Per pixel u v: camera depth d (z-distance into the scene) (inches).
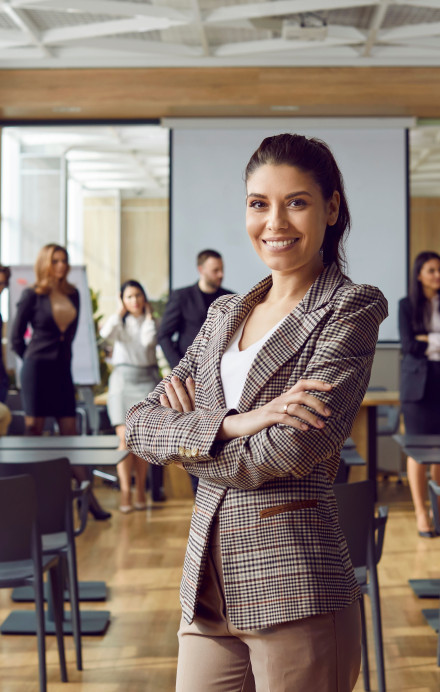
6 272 274.7
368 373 53.2
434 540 223.9
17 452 162.1
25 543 124.2
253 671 52.9
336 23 297.4
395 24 297.7
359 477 270.7
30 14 284.4
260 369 53.1
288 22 269.4
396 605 173.0
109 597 179.2
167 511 264.4
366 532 124.9
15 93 316.5
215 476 51.5
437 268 217.5
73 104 316.5
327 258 58.7
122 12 263.9
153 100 315.6
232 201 337.1
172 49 307.1
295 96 313.7
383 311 54.1
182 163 337.4
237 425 50.7
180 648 57.2
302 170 53.9
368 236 335.9
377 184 335.0
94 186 663.8
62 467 136.6
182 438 52.3
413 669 139.9
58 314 239.8
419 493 228.1
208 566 53.6
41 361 239.0
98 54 312.3
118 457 155.5
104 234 673.0
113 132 460.8
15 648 150.6
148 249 676.1
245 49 304.2
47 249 237.9
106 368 344.5
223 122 335.3
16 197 440.1
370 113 327.6
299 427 48.5
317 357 51.7
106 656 146.3
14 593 179.3
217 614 54.1
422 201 650.2
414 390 221.0
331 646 50.8
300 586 49.8
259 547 50.8
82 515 148.6
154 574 195.9
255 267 337.4
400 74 312.0
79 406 299.4
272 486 51.2
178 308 216.1
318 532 51.1
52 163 441.7
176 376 61.4
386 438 326.3
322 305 53.5
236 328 58.7
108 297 674.2
